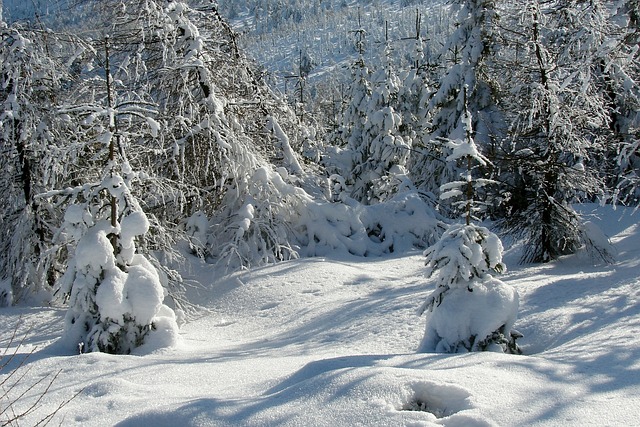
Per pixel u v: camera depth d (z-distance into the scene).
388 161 24.69
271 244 15.13
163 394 5.57
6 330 11.34
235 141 14.98
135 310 8.76
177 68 14.16
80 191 9.50
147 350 8.66
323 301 11.43
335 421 3.94
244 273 13.67
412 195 17.83
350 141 26.98
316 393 4.41
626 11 13.40
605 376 4.55
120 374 6.62
